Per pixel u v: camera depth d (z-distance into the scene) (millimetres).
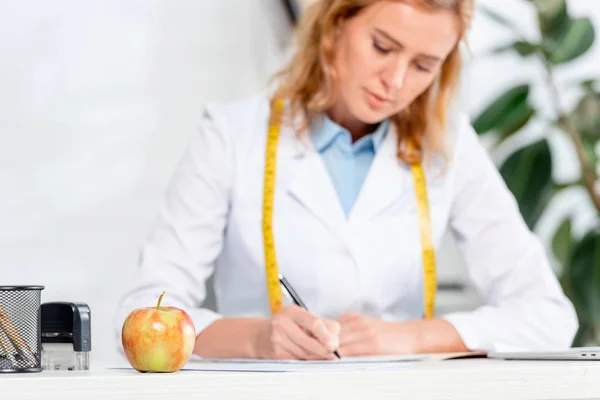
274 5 3986
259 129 2238
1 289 1239
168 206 2164
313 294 2143
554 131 3861
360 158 2271
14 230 3766
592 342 3445
